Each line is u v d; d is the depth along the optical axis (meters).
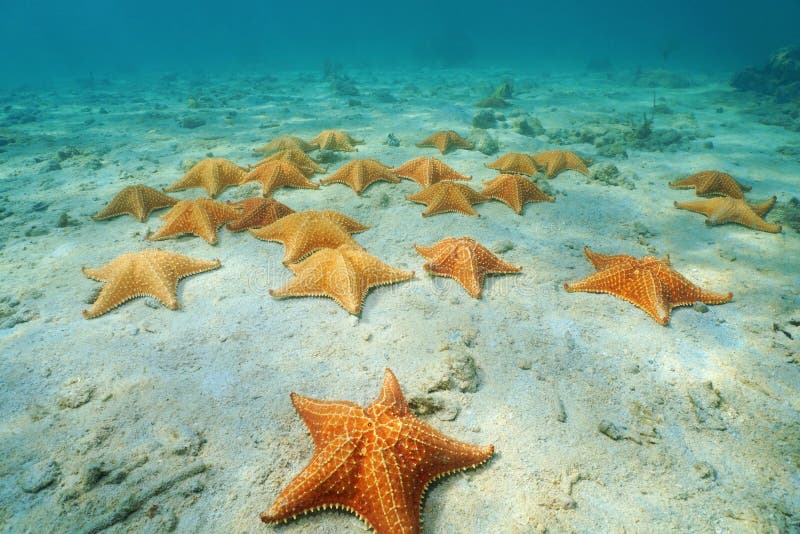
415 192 1.04
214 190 0.99
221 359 0.54
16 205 1.01
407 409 0.43
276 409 0.47
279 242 0.80
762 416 0.48
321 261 0.65
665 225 0.92
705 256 0.80
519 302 0.65
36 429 0.44
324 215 0.78
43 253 0.79
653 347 0.57
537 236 0.87
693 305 0.64
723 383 0.52
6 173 1.25
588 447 0.44
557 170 1.18
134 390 0.49
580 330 0.60
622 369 0.54
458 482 0.40
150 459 0.42
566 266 0.76
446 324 0.60
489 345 0.57
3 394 0.48
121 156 1.39
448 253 0.70
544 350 0.56
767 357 0.55
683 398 0.50
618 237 0.87
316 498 0.35
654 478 0.41
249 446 0.43
